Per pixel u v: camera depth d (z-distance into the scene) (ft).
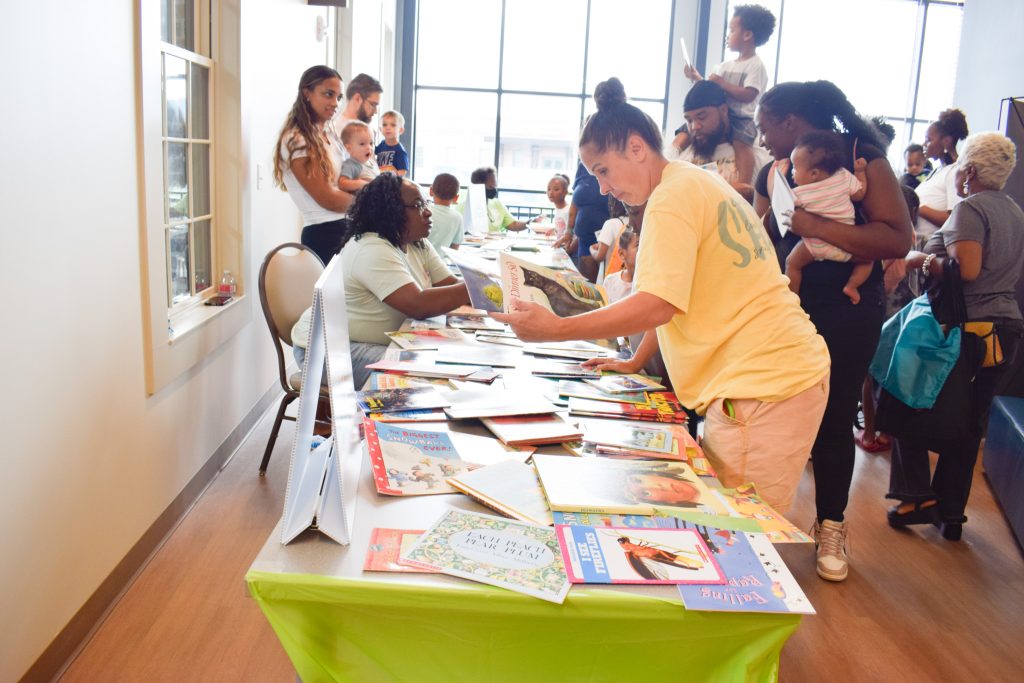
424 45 31.65
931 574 9.13
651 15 31.45
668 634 3.53
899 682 7.13
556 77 32.22
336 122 16.14
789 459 5.68
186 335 8.93
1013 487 10.44
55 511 6.20
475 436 5.28
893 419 9.80
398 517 4.09
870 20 31.48
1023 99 13.78
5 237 5.34
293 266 10.59
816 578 8.85
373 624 3.55
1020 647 7.79
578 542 3.86
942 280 9.30
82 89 6.46
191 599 7.61
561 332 5.08
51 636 6.26
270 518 9.36
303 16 15.98
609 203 14.85
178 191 10.07
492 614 3.46
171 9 9.74
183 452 9.23
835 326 7.91
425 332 8.30
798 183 7.76
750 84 12.17
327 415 9.65
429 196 19.39
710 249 5.42
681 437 5.47
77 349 6.46
